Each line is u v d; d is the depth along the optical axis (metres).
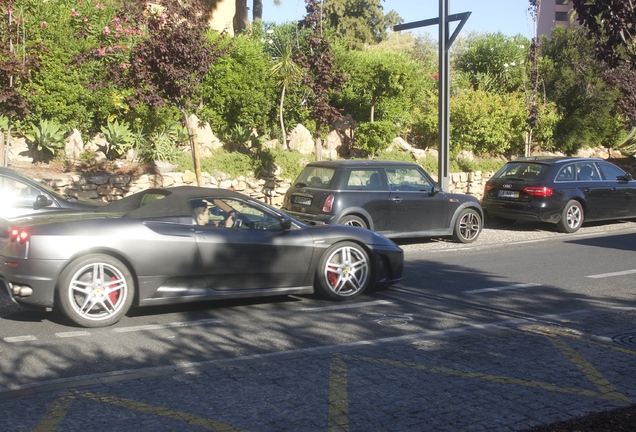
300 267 8.15
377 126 18.64
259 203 8.21
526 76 22.67
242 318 7.55
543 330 7.10
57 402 4.90
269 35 19.56
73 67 14.95
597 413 4.74
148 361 5.93
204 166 15.90
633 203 16.56
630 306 8.28
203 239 7.52
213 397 5.04
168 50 12.56
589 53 23.53
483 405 4.93
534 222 17.28
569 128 23.56
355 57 19.30
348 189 12.41
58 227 6.94
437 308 8.11
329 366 5.82
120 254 7.06
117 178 14.24
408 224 12.99
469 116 19.95
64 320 7.29
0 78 12.51
